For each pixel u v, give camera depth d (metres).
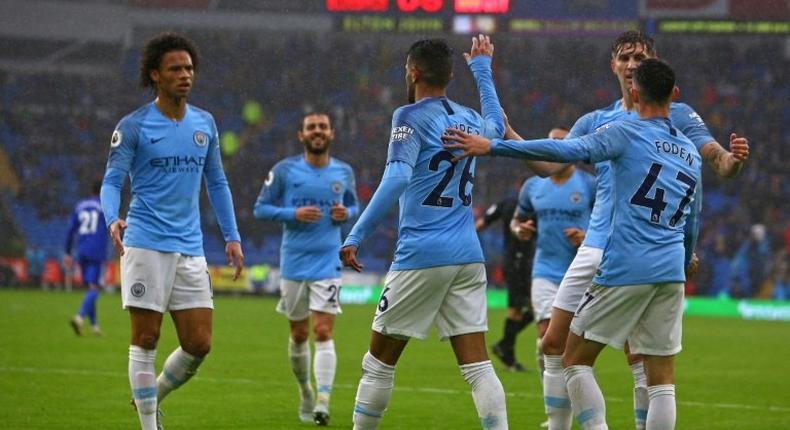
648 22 77.38
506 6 77.44
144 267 19.50
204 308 20.09
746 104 104.12
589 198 28.97
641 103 17.52
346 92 110.50
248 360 38.53
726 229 91.31
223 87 110.62
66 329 50.41
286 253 26.95
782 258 86.50
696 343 52.44
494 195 95.62
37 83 113.00
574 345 17.78
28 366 35.00
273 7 105.25
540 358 29.64
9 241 92.94
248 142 105.81
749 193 95.44
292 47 111.75
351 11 78.31
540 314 29.23
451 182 17.59
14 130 106.81
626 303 17.08
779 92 104.94
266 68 111.25
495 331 57.06
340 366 37.66
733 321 72.25
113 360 37.25
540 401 29.05
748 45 106.75
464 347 17.69
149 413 19.45
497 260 89.50
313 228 26.89
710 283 87.69
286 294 26.80
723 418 26.70
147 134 19.78
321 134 27.89
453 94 103.50
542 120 104.75
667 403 17.28
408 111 17.48
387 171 17.06
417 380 33.72
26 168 104.12
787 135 101.56
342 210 26.89
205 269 20.27
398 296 17.59
